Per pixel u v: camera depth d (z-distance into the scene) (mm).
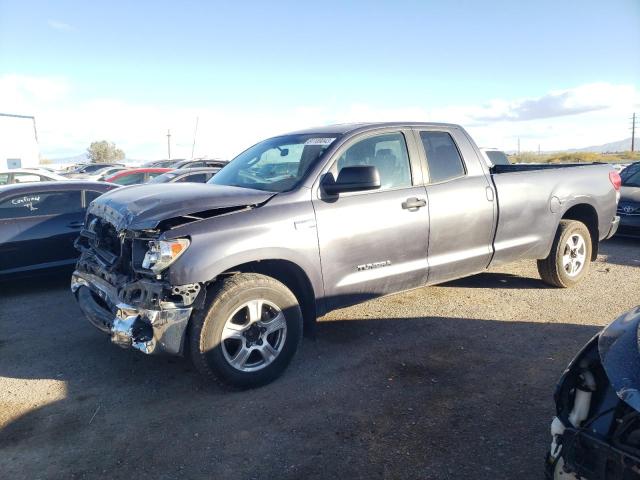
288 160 4824
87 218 5031
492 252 5539
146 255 3783
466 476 2965
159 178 11836
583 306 5828
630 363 2145
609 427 2146
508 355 4578
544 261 6375
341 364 4480
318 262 4324
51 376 4402
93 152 66875
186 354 4156
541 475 2951
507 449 3203
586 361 2373
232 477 3012
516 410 3654
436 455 3162
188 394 4020
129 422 3635
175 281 3709
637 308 2586
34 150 44656
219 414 3709
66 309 6301
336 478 2980
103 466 3146
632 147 66438
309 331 4504
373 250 4641
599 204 6547
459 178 5320
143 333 3803
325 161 4527
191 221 3906
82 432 3520
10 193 7055
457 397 3857
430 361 4488
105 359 4730
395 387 4039
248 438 3396
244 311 4031
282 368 4184
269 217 4102
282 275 4512
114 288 4109
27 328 5641
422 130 5227
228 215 4004
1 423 3660
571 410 2322
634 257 8406
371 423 3539
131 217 3926
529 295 6266
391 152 4961
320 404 3811
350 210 4504
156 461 3180
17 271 6949
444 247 5137
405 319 5527
